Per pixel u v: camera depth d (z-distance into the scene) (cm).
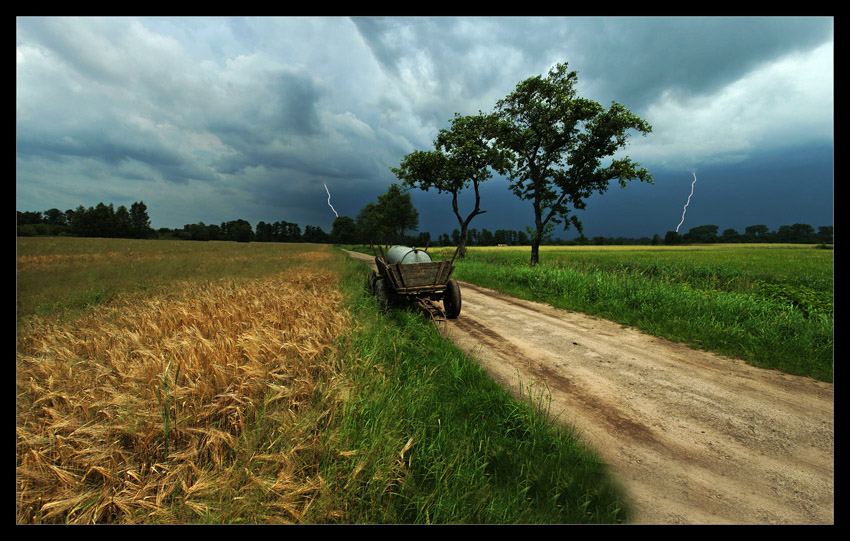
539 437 335
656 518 246
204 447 268
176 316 571
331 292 933
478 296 1208
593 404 424
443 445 304
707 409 411
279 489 230
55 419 281
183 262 2205
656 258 3059
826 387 461
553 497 258
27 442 238
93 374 370
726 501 265
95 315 690
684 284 983
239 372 362
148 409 288
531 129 2053
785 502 262
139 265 1997
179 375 339
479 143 2584
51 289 1119
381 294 824
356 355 445
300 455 268
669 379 497
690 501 265
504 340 686
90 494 220
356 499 240
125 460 253
